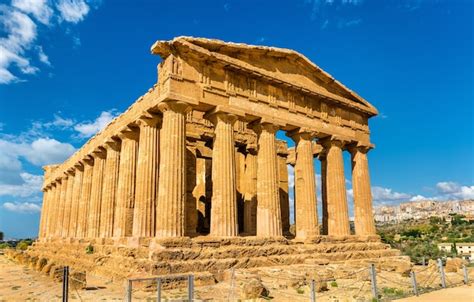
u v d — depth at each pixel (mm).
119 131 31766
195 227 34625
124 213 29844
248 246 25531
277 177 29266
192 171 35938
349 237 32875
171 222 23172
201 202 40469
